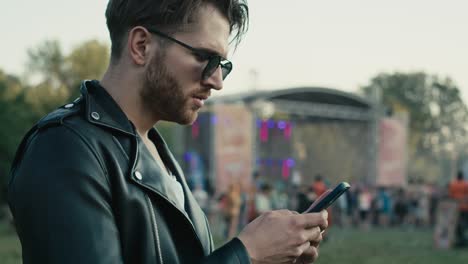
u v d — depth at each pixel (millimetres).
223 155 26141
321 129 34031
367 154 30938
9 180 1577
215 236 19844
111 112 1618
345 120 32344
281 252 1557
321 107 29375
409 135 78312
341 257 14984
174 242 1626
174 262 1600
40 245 1415
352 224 27828
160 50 1629
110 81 1682
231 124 26344
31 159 1481
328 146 33906
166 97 1642
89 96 1611
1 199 25656
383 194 28016
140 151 1616
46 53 46656
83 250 1403
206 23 1636
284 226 1573
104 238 1439
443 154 80250
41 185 1444
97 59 47844
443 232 18047
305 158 34719
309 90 27656
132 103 1664
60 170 1457
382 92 80000
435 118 81375
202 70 1636
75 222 1418
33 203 1439
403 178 30906
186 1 1612
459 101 81438
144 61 1640
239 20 1730
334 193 1692
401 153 30922
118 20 1652
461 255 16000
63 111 1583
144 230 1564
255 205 17469
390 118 30828
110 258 1433
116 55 1677
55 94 44812
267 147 33750
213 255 1521
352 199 27578
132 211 1553
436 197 28391
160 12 1611
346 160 32438
